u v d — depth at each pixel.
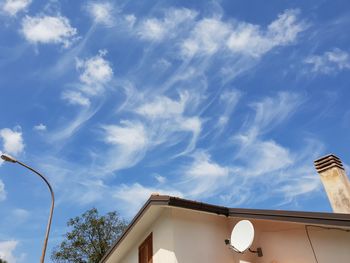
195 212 7.75
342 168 8.14
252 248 7.37
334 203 7.58
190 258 6.97
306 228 6.50
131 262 9.17
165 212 7.70
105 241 23.69
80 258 22.78
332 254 5.88
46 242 10.70
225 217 8.12
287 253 6.64
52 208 11.62
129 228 8.43
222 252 7.51
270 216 6.52
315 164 8.37
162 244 7.41
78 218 24.02
